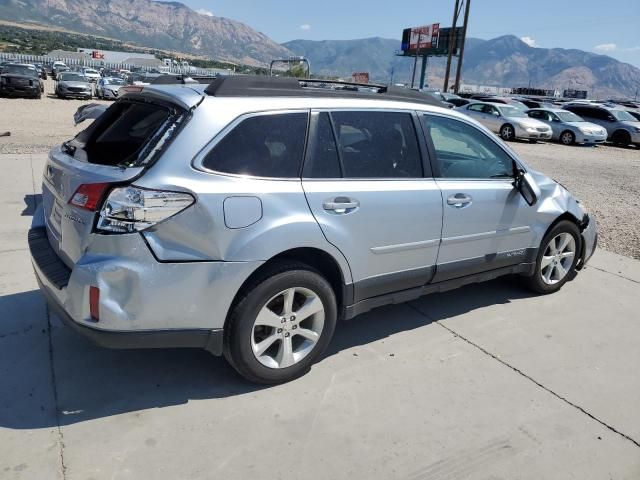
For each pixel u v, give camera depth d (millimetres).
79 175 2967
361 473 2717
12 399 3133
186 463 2703
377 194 3580
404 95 4012
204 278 2967
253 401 3236
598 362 3945
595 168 15484
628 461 2926
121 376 3420
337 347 3963
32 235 3613
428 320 4496
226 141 3049
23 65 30719
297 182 3271
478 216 4227
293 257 3412
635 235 7684
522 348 4094
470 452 2918
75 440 2820
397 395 3387
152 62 130500
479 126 4363
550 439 3064
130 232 2773
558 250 5145
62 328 3967
